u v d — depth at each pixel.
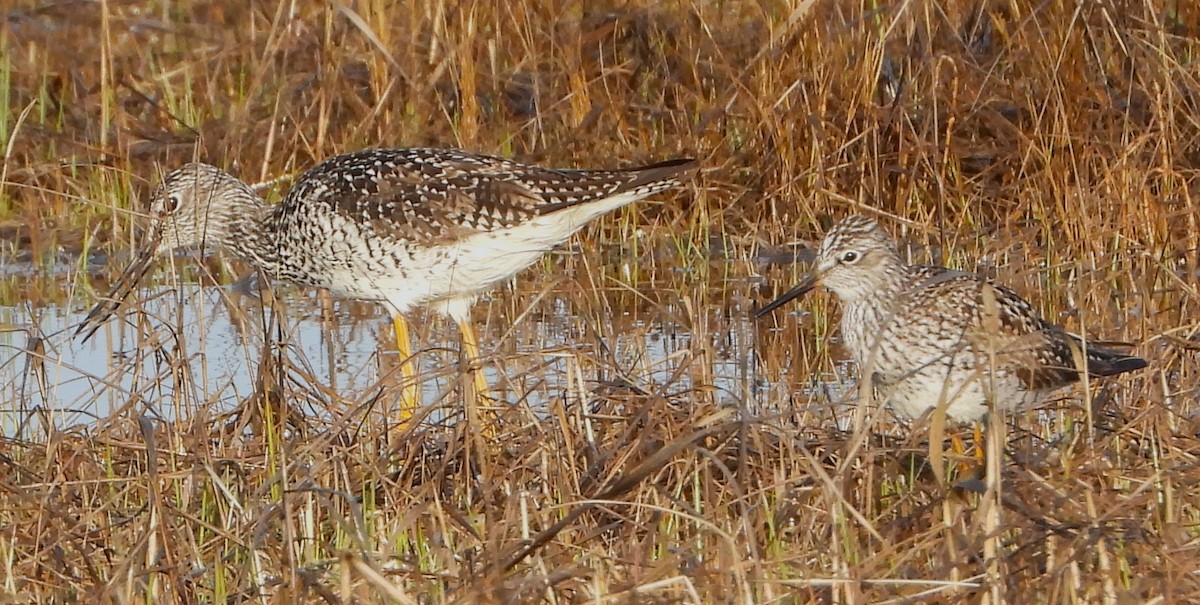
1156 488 8.98
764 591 8.38
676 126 16.67
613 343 12.77
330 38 17.25
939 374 10.45
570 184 12.62
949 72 16.39
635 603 8.12
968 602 8.40
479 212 12.55
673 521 9.60
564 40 17.25
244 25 19.09
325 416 11.81
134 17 19.17
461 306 13.13
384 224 12.66
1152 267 13.47
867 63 16.12
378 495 10.34
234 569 9.26
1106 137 15.31
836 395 12.12
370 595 8.74
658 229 16.16
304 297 15.58
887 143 16.31
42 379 11.68
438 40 17.06
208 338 14.09
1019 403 10.55
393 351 13.13
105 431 10.70
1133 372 11.38
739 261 15.65
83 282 14.62
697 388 10.84
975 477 9.28
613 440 10.47
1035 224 14.74
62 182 16.73
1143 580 8.28
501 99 17.11
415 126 16.94
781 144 16.16
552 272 15.45
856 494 9.71
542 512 9.24
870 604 8.23
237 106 17.53
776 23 17.11
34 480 10.17
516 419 11.03
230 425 11.16
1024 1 16.45
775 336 13.84
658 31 17.72
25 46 18.91
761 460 9.64
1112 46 15.89
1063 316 12.91
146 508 9.68
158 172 15.62
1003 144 15.91
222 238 13.70
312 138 17.27
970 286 10.59
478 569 8.77
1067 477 9.02
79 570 9.30
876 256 11.00
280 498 9.37
